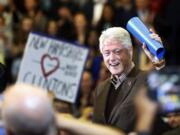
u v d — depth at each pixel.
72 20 10.98
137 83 4.61
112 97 4.80
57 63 7.04
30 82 6.96
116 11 10.64
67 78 7.07
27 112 2.50
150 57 4.84
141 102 2.75
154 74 2.95
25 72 6.96
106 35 4.87
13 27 10.96
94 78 9.01
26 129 2.50
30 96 2.53
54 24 10.86
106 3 10.83
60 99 7.05
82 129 2.73
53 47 7.03
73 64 7.10
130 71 4.80
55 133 2.58
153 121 2.74
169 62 10.34
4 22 10.97
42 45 6.99
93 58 9.14
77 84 7.09
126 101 4.59
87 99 7.88
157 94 2.78
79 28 10.66
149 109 2.74
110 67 4.83
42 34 6.98
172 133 3.78
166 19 11.02
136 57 5.66
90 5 11.56
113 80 4.82
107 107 4.82
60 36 10.80
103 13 10.67
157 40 4.82
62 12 11.17
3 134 2.75
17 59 10.05
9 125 2.52
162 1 10.95
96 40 10.30
